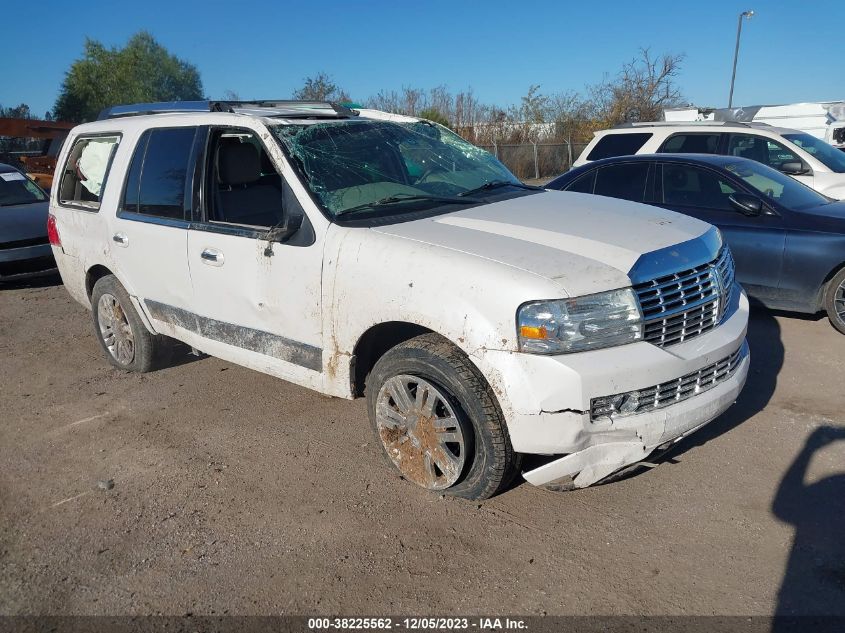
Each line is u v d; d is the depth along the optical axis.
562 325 3.07
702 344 3.42
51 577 3.24
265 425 4.68
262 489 3.89
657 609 2.83
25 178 10.81
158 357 5.55
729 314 3.79
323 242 3.78
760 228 6.04
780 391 4.77
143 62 40.34
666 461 3.94
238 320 4.36
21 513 3.80
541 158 26.09
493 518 3.49
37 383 5.72
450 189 4.44
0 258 8.96
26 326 7.46
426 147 4.76
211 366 5.82
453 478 3.46
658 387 3.21
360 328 3.63
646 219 3.91
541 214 3.91
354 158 4.29
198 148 4.55
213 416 4.86
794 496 3.54
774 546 3.17
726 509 3.46
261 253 4.07
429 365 3.41
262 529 3.51
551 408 3.06
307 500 3.75
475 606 2.91
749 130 9.21
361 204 4.00
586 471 3.17
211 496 3.85
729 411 4.52
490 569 3.13
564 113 30.42
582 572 3.07
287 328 4.06
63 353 6.45
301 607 2.96
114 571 3.25
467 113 29.61
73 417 5.00
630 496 3.62
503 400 3.14
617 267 3.25
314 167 4.07
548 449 3.13
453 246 3.42
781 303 6.04
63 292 9.07
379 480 3.91
